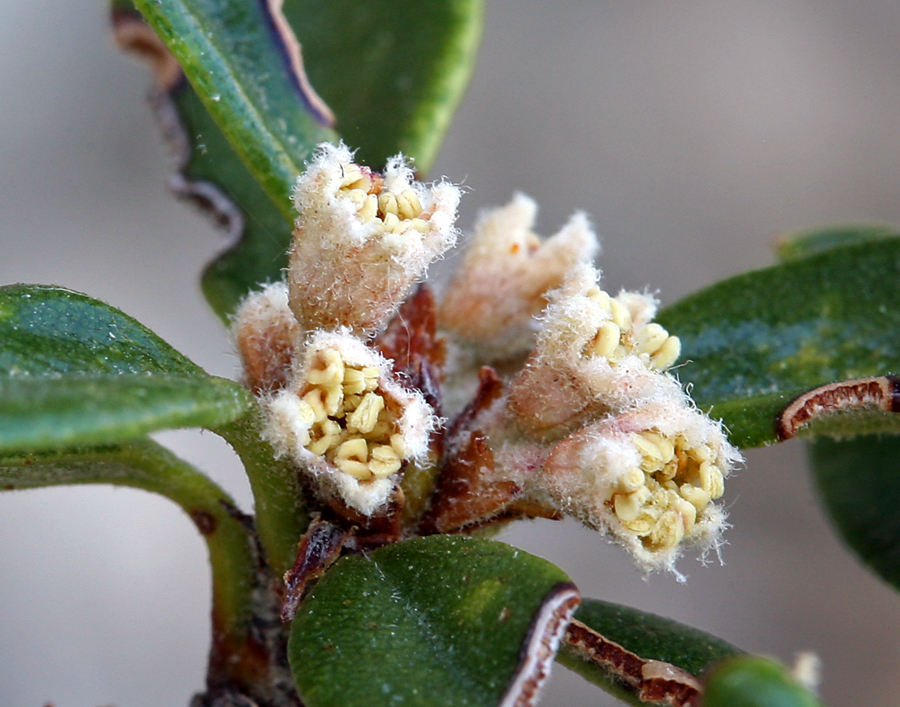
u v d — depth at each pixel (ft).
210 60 0.25
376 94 0.28
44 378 0.23
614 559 0.54
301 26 0.29
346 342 0.23
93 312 0.23
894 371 0.26
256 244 0.28
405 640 0.22
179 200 0.29
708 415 0.25
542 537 0.54
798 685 0.20
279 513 0.24
